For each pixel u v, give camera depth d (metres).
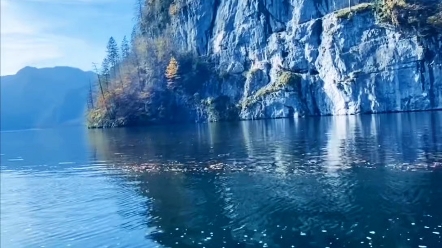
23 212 32.31
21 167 62.06
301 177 36.12
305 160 45.00
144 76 184.38
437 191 27.94
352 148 50.97
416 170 34.84
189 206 29.78
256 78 162.88
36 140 145.62
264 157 49.69
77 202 34.00
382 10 127.88
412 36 122.25
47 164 62.94
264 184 34.53
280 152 52.97
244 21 172.12
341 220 23.81
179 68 180.38
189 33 192.50
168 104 174.75
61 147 94.69
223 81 171.75
